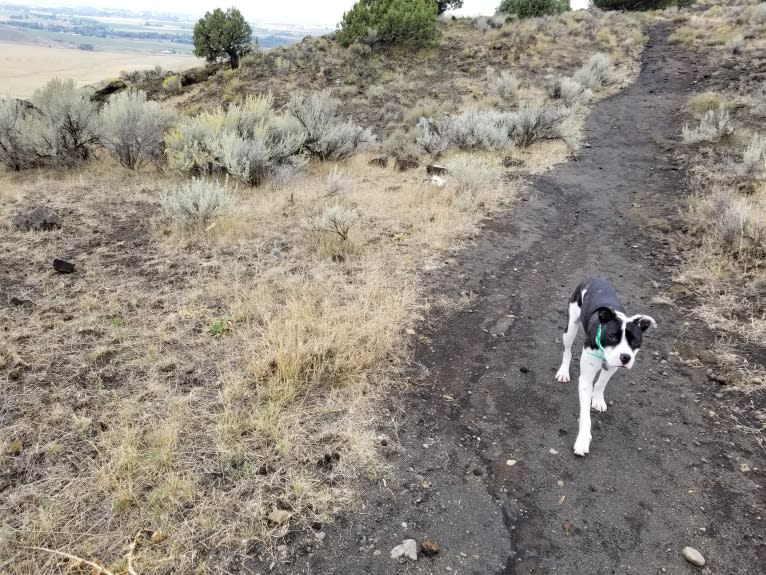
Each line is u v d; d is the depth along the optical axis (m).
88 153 14.50
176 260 8.21
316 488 4.15
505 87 23.56
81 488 3.98
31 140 13.10
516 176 14.38
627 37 31.38
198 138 13.33
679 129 17.53
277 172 12.94
